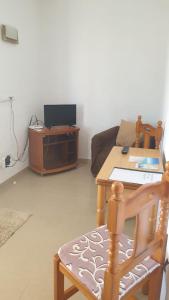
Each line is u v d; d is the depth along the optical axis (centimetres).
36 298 161
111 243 95
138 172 179
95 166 344
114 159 207
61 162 380
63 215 257
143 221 103
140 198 96
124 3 352
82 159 421
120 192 87
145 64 365
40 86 406
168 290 136
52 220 248
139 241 105
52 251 203
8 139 329
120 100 387
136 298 160
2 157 319
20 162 365
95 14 365
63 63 393
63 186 327
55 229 233
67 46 386
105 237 141
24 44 346
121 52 369
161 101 369
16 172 357
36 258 195
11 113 331
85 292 114
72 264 123
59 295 138
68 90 402
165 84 337
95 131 407
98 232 145
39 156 354
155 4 342
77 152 391
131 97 381
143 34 355
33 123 391
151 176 171
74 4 368
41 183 335
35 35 374
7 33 296
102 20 365
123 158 209
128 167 188
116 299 103
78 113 408
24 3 337
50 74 402
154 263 125
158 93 369
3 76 307
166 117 269
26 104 367
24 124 366
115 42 368
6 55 309
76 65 390
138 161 202
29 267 186
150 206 104
